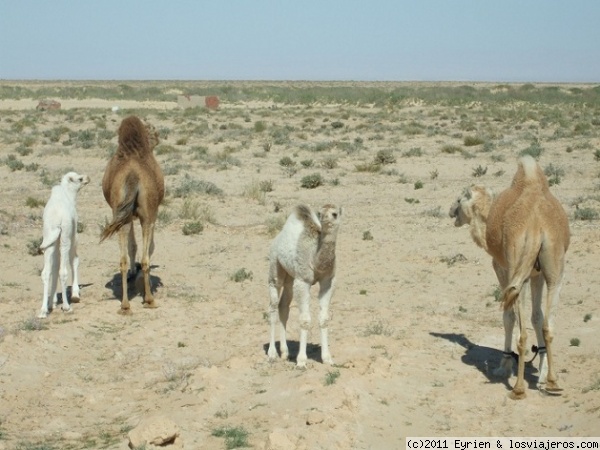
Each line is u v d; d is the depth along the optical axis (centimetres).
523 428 879
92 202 2534
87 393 1039
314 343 1210
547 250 940
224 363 1117
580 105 7738
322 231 984
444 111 6919
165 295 1523
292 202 2559
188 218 2225
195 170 3222
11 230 2039
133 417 948
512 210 960
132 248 1588
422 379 1033
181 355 1188
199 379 1041
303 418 869
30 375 1086
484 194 1112
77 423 945
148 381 1079
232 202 2539
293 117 6212
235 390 997
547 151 3766
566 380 1022
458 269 1689
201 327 1327
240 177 3064
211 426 894
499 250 997
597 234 1920
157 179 1446
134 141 1439
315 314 1395
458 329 1285
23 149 3738
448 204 2498
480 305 1447
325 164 3319
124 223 1380
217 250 1897
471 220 1117
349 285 1602
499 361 1114
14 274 1661
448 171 3203
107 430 915
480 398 967
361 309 1429
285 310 1105
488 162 3419
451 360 1118
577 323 1292
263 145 4009
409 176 3095
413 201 2538
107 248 1917
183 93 10875
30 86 13588
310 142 4244
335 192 2748
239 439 838
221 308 1433
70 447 861
